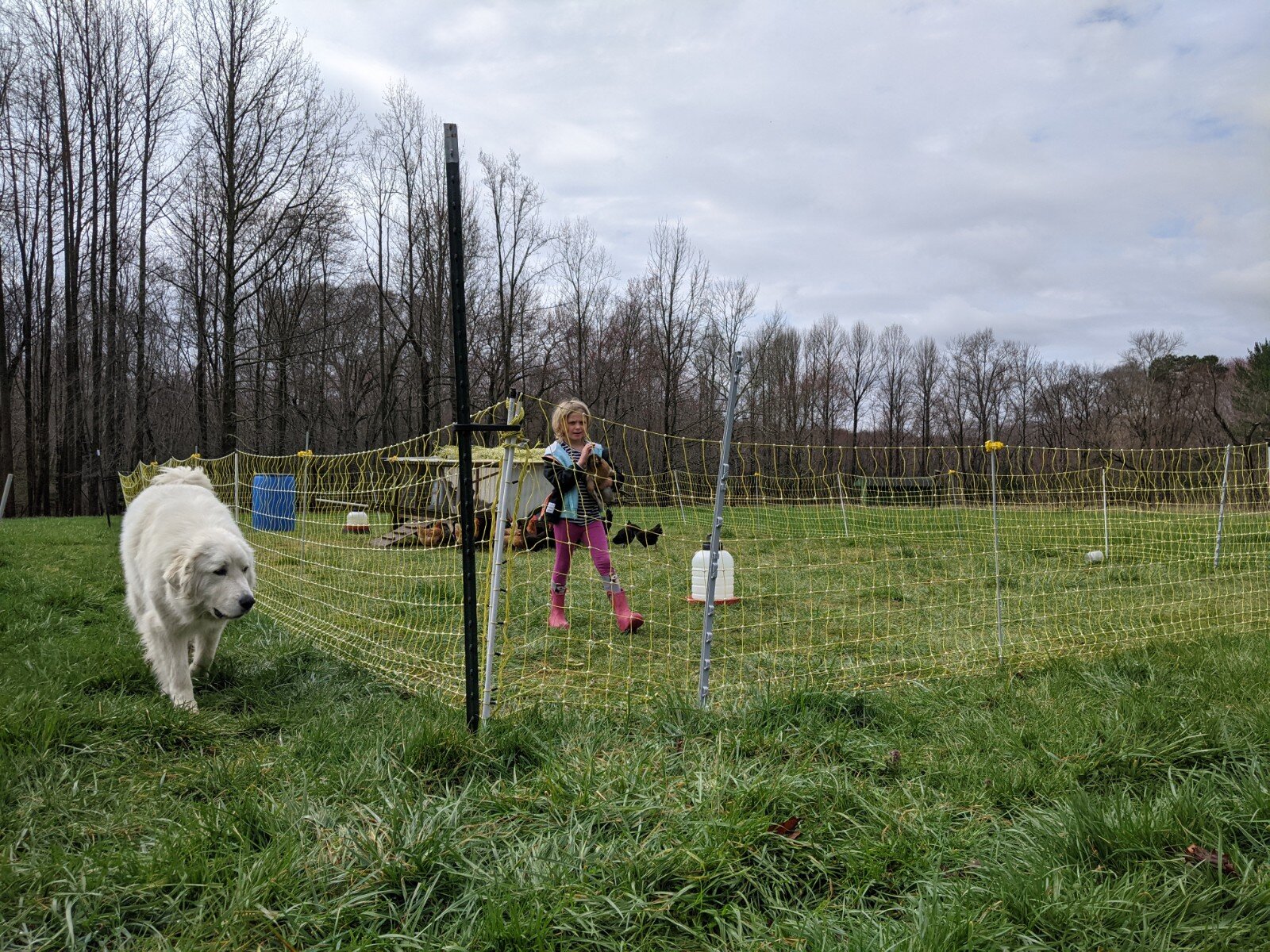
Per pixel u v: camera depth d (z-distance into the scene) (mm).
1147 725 3398
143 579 4266
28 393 29984
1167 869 2254
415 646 4891
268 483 6828
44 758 2967
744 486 6914
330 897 2129
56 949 1929
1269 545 9328
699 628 5934
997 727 3479
